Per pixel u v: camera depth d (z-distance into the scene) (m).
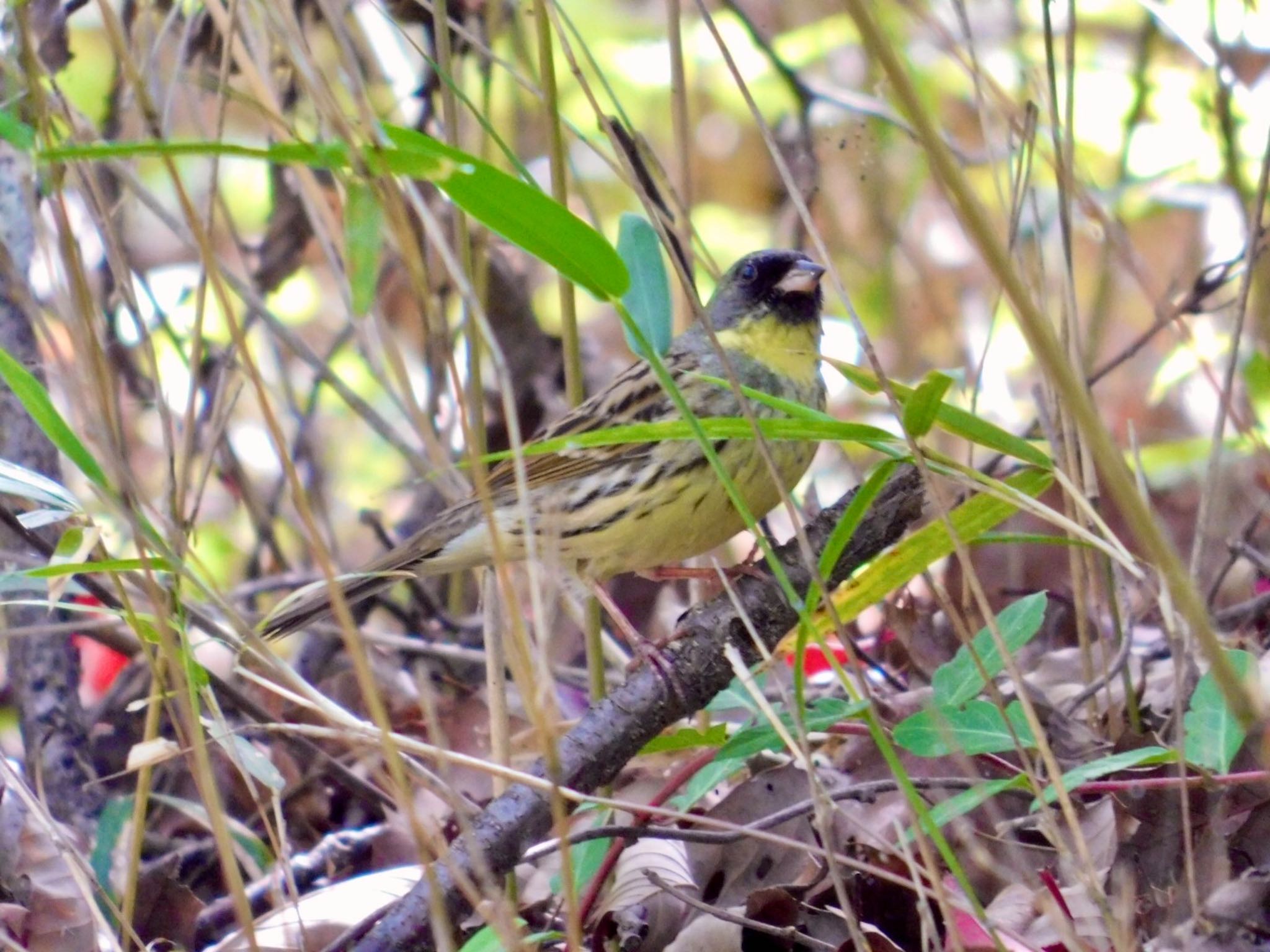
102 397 5.57
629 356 16.70
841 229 13.97
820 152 13.34
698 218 17.72
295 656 12.38
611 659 10.76
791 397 9.50
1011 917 6.51
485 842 6.40
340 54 5.07
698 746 7.68
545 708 5.08
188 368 9.43
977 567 11.27
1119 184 11.30
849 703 6.68
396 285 12.25
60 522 9.02
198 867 9.09
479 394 7.75
